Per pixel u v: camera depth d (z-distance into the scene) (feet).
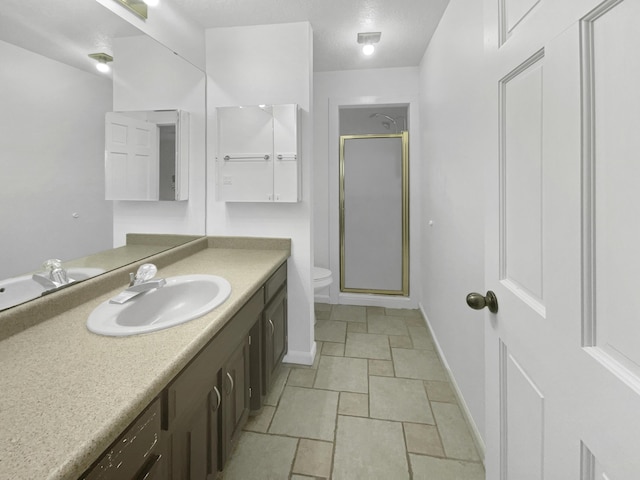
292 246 6.97
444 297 6.93
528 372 2.27
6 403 2.03
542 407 2.10
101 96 4.36
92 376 2.34
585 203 1.63
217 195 6.82
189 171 6.42
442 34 6.64
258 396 5.23
